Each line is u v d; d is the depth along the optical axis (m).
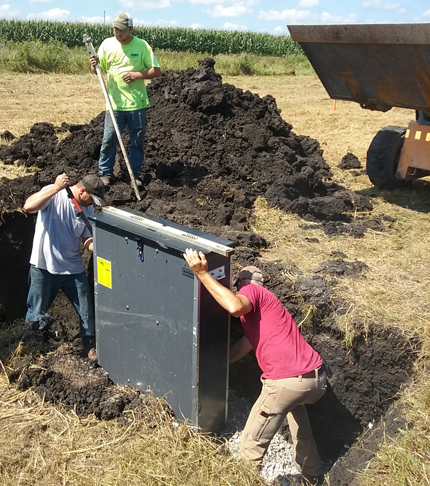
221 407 3.68
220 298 3.10
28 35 23.83
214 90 7.08
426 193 6.70
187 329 3.29
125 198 5.54
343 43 5.67
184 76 7.52
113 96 5.55
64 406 3.61
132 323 3.70
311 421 4.39
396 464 3.00
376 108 6.38
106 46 5.44
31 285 4.42
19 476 3.04
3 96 11.18
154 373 3.66
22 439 3.29
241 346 3.74
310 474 3.80
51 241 4.17
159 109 7.19
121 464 3.13
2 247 5.39
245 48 30.22
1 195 5.42
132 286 3.60
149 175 6.12
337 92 6.43
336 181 7.16
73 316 5.62
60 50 17.03
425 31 4.85
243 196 5.84
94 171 6.12
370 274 4.62
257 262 4.65
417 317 4.07
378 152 6.55
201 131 6.77
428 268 4.75
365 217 5.89
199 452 3.27
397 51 5.27
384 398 4.14
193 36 28.72
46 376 3.79
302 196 6.30
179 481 3.04
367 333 4.01
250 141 6.80
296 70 22.08
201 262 3.03
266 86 16.89
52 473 3.08
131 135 5.77
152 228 3.43
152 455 3.21
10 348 4.14
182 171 6.20
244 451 3.39
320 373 3.34
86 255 5.40
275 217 5.69
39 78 14.40
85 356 4.54
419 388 3.66
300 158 7.00
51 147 6.75
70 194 4.05
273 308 3.34
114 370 4.01
